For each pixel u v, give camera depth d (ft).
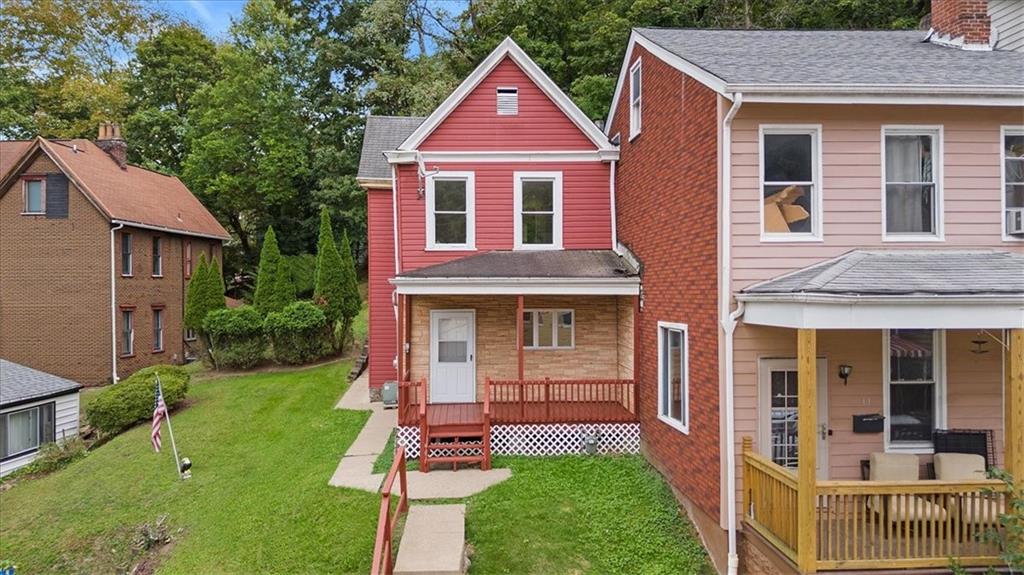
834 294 20.61
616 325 43.09
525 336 43.19
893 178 26.37
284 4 118.52
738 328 25.41
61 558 29.94
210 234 90.07
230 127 107.14
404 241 42.80
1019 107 25.21
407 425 35.35
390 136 54.13
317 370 61.52
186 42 119.24
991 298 20.75
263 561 25.58
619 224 43.09
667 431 31.71
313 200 110.42
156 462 39.42
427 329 42.78
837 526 20.54
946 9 32.78
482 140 43.39
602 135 43.32
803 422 20.68
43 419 50.98
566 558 24.63
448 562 22.57
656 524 27.78
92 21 120.37
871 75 25.71
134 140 112.06
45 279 67.56
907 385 26.32
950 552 20.61
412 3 102.94
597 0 90.02
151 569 27.37
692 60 28.32
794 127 25.70
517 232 43.37
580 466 33.71
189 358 85.61
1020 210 26.02
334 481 31.76
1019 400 20.86
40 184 67.82
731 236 25.43
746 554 24.44
